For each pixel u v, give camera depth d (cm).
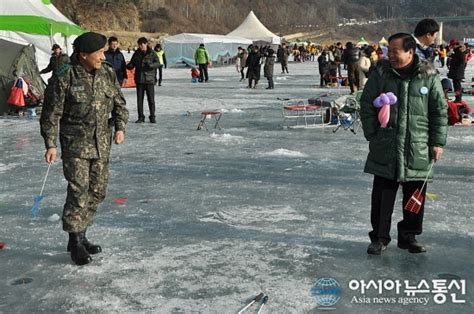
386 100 427
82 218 446
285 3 17575
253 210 591
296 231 522
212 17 12650
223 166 816
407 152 432
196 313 361
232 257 459
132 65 1293
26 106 1470
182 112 1518
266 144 998
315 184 702
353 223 544
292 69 4069
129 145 1004
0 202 637
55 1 8081
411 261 446
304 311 362
